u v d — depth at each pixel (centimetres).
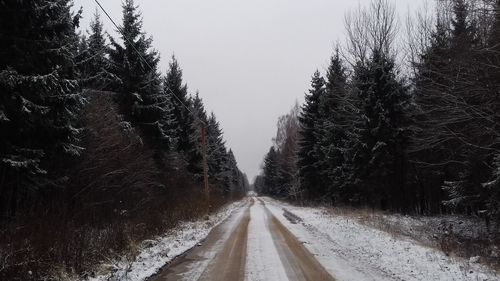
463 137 1939
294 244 1499
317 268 1048
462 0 1891
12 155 1092
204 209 2945
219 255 1274
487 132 1702
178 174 3241
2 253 826
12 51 1104
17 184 1212
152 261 1120
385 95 2866
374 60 3025
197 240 1644
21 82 1009
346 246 1428
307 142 4472
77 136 1527
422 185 3169
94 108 1772
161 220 1875
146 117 2520
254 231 1983
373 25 3397
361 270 1019
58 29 1216
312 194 4712
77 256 960
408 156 2819
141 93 2475
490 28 1653
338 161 3606
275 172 9388
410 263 1070
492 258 1270
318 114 4388
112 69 2411
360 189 3206
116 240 1218
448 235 1814
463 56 1745
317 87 4447
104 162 1741
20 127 1116
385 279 919
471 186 2067
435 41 2780
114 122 1944
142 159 2127
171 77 3856
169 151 2761
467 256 1280
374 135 2847
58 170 1477
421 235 1841
